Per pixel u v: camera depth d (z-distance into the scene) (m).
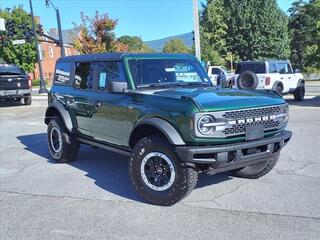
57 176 7.18
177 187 5.30
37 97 28.09
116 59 6.43
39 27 35.94
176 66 6.68
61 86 8.05
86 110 7.10
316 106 17.38
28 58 56.81
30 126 13.77
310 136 10.11
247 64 18.58
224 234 4.59
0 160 8.62
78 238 4.63
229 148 5.10
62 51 35.31
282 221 4.88
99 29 34.50
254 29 58.78
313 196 5.70
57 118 8.02
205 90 5.99
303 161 7.62
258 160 5.55
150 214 5.25
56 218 5.23
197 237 4.54
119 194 6.09
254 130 5.41
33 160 8.52
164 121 5.36
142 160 5.59
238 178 6.60
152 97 5.66
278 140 5.64
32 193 6.27
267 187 6.14
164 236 4.60
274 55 59.25
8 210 5.57
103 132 6.72
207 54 50.50
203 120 5.04
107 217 5.21
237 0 58.91
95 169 7.59
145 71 6.33
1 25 35.25
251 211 5.22
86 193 6.18
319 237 4.43
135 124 5.84
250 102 5.44
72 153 7.98
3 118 16.20
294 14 57.75
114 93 6.24
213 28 55.84
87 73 7.24
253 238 4.46
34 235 4.75
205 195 5.86
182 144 5.18
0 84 20.48
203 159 5.07
